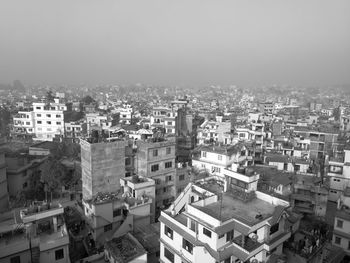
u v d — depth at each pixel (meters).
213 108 181.25
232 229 29.56
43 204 38.31
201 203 33.66
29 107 129.88
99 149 51.66
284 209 33.06
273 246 31.05
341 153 73.81
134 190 49.44
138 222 47.41
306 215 55.28
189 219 31.92
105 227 45.97
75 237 45.16
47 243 34.31
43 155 75.69
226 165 60.34
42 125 114.62
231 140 88.94
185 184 60.97
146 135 70.75
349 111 161.25
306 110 192.25
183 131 107.88
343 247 42.84
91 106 153.00
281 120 122.94
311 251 33.38
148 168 55.41
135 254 37.12
